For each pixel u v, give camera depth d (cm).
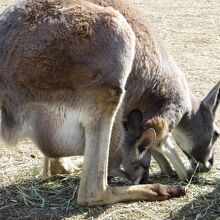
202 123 238
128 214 202
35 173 229
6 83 199
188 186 222
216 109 243
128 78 215
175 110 226
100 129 201
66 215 201
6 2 600
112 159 218
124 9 216
